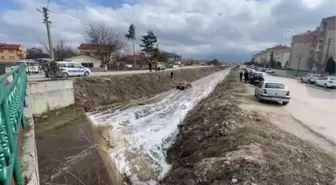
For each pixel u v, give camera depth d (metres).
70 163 6.86
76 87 17.59
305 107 12.86
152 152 8.52
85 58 49.09
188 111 16.02
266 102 14.00
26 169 4.57
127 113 15.62
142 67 57.94
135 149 8.72
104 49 46.50
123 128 11.75
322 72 49.56
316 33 61.00
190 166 5.80
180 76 42.81
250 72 29.70
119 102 19.25
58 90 14.55
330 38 51.00
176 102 20.41
